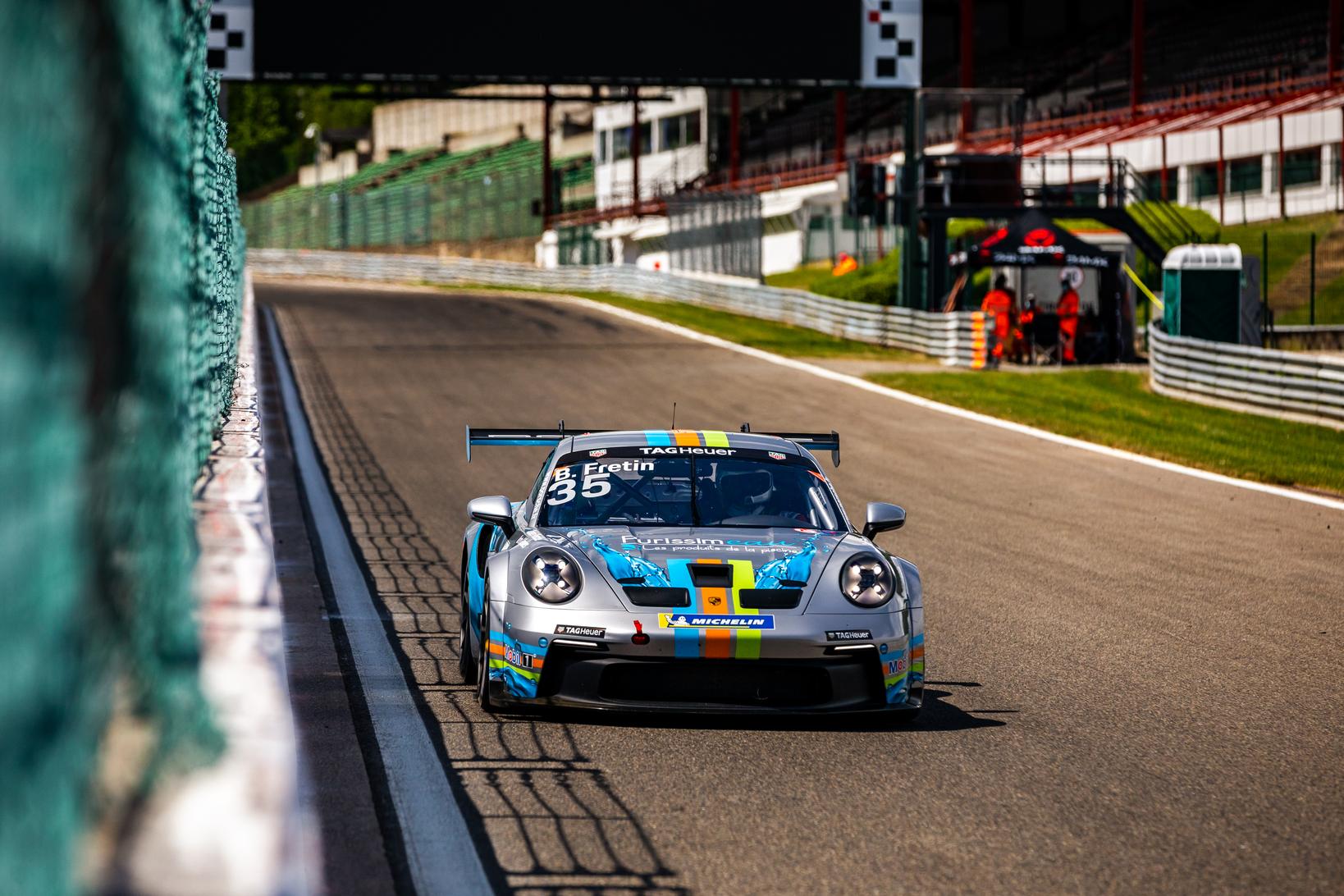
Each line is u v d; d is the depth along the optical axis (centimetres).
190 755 812
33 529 539
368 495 5859
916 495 6144
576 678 2527
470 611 2942
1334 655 3406
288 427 8019
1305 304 14462
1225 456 7388
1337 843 1998
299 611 3662
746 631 2517
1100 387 10388
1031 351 12150
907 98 13325
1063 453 7544
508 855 1880
